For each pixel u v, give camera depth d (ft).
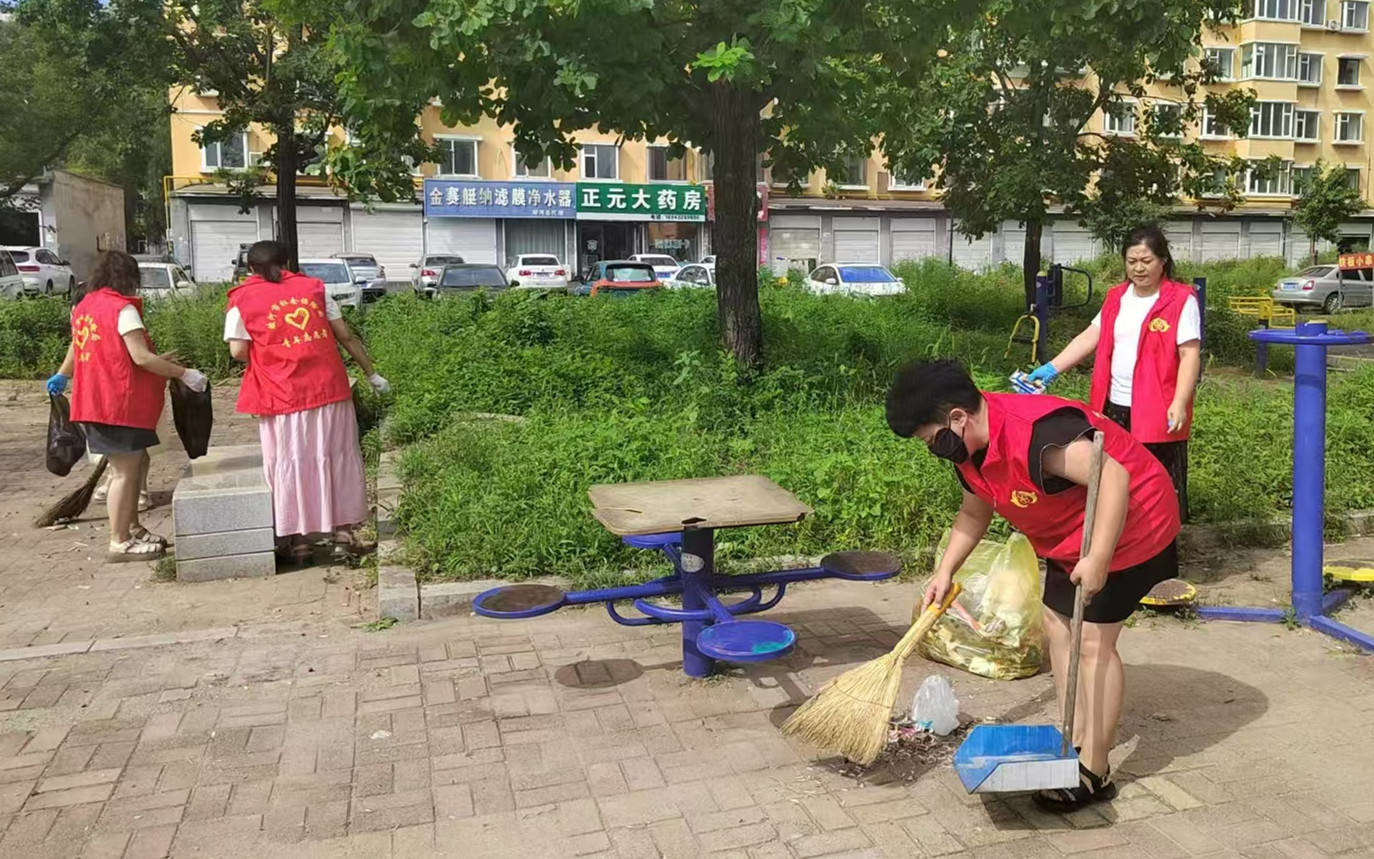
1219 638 15.30
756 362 30.83
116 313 19.66
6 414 39.01
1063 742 10.04
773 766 11.55
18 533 22.67
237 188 80.33
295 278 19.13
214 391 43.34
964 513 11.08
